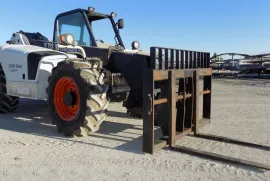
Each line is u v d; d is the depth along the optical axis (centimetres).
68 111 446
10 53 559
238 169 314
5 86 612
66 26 573
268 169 309
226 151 378
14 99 636
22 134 457
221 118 591
